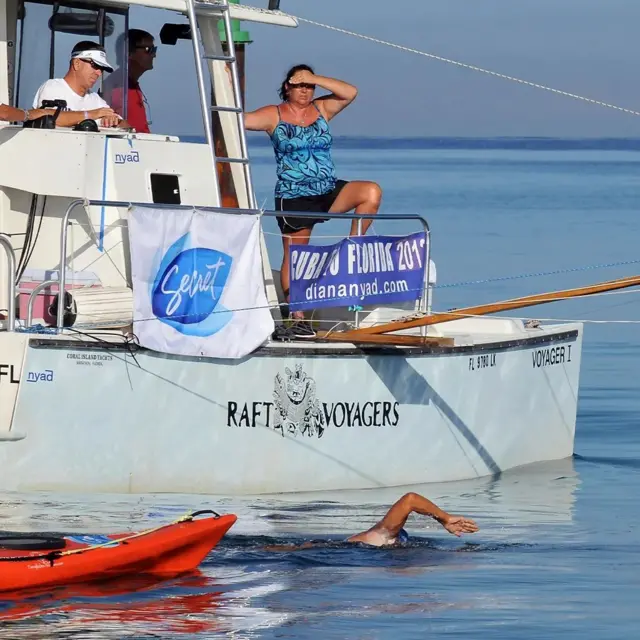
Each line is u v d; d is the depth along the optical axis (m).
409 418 47.97
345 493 46.38
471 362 49.66
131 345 43.06
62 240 43.09
